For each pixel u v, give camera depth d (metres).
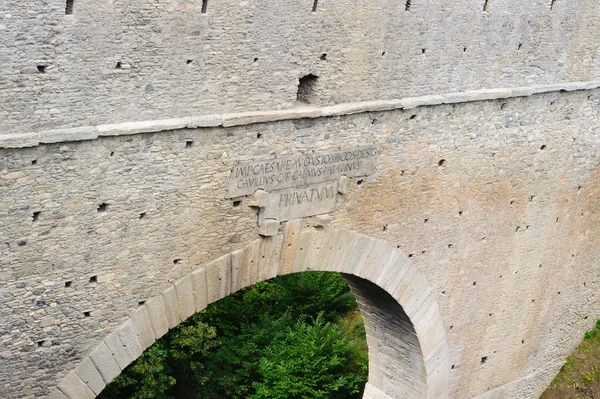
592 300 26.02
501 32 20.02
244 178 16.38
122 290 15.34
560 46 21.44
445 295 21.78
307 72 16.80
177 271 16.03
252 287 28.67
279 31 16.00
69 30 13.35
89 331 15.16
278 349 25.80
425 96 19.05
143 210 15.12
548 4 20.66
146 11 14.09
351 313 29.28
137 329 15.72
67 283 14.62
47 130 13.55
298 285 28.69
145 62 14.35
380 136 18.52
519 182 22.00
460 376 23.20
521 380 24.86
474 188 21.05
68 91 13.62
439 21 18.66
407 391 22.97
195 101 15.24
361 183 18.64
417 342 21.75
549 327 24.95
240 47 15.52
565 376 25.75
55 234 14.18
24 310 14.28
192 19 14.70
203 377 25.44
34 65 13.16
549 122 22.00
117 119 14.30
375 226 19.38
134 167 14.73
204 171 15.73
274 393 24.70
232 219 16.53
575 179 23.44
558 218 23.52
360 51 17.48
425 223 20.44
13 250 13.83
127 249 15.16
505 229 22.30
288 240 17.67
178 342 24.84
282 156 16.84
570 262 24.56
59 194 14.00
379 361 23.41
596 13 21.78
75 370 15.15
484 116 20.42
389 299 20.86
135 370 23.89
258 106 16.22
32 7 12.90
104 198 14.53
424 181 19.89
